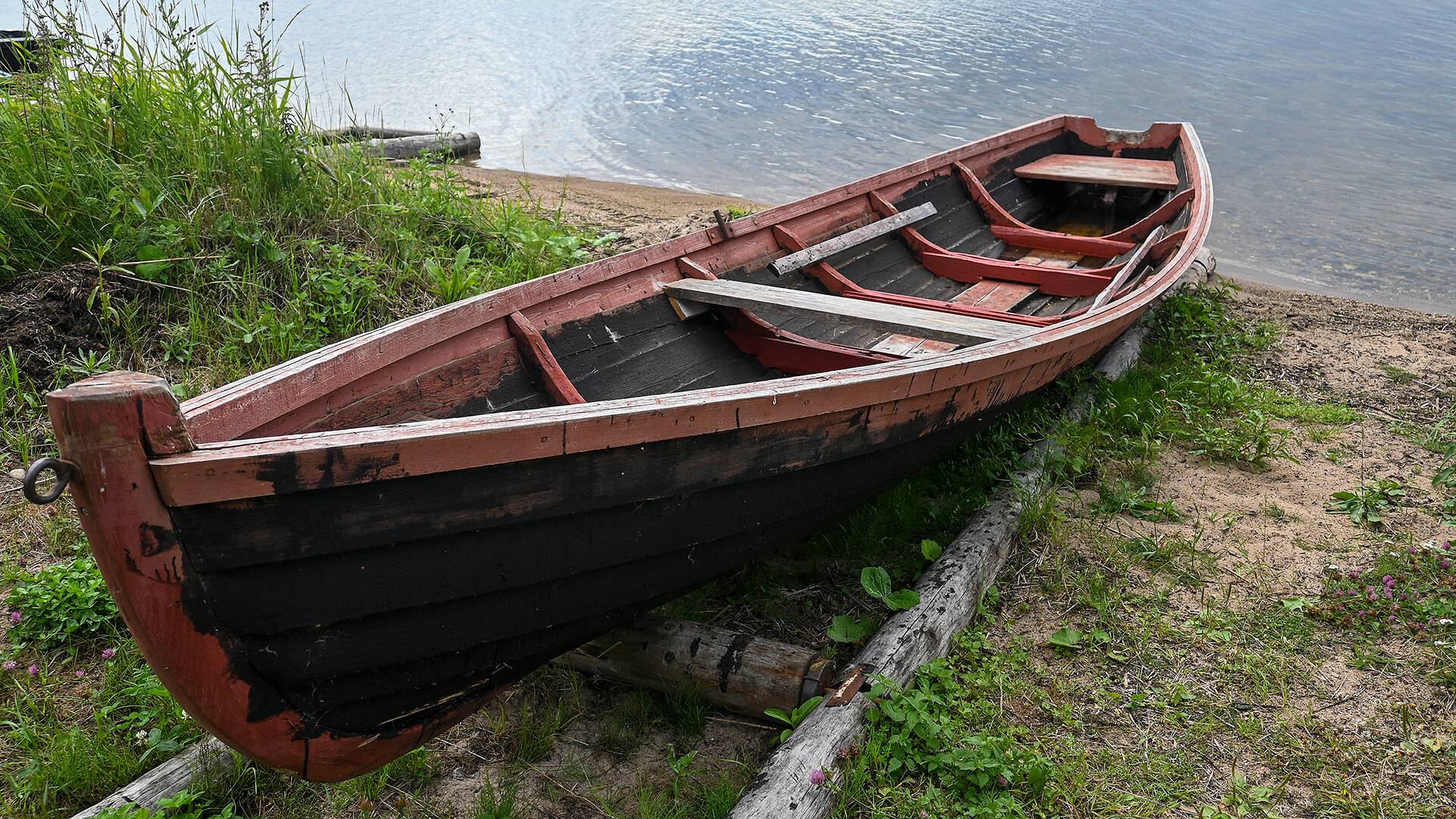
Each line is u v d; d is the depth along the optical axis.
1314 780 2.97
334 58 19.20
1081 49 18.34
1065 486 4.74
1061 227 7.70
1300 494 4.72
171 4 6.17
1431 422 5.53
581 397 3.59
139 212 5.29
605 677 3.47
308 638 2.26
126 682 3.30
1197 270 8.09
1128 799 2.90
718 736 3.23
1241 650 3.58
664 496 2.77
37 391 4.75
